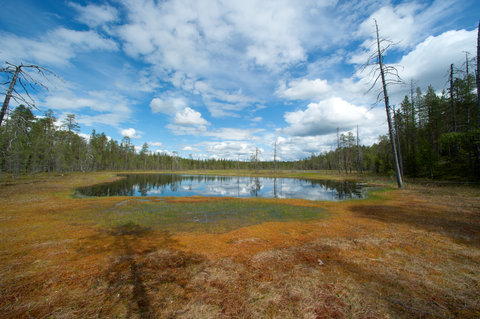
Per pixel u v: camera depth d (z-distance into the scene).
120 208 10.86
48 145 34.44
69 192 18.02
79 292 3.16
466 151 20.36
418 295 2.99
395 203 10.76
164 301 2.90
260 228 6.89
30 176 32.03
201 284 3.33
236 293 3.09
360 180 29.03
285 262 4.12
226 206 11.52
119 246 5.22
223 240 5.64
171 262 4.18
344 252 4.61
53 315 2.63
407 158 27.41
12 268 3.97
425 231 6.00
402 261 4.12
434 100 28.94
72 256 4.57
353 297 2.95
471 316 2.50
